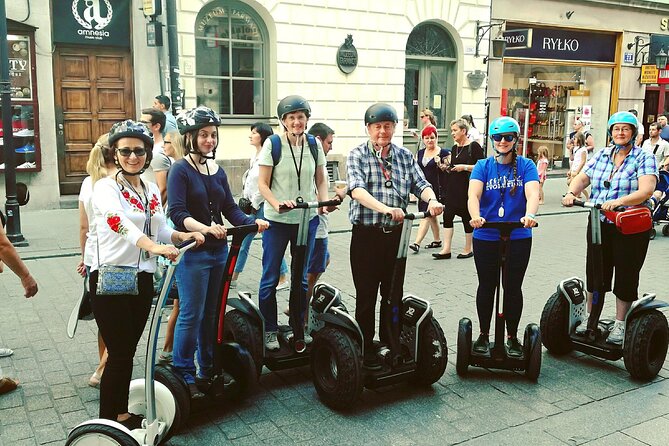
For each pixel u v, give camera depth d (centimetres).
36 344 491
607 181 463
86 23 1063
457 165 757
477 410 396
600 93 1752
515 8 1516
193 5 1119
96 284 316
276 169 430
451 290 659
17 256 367
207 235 368
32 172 1031
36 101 1014
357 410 394
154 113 559
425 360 414
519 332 531
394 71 1341
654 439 364
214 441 354
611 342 457
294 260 406
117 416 325
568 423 382
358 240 400
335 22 1252
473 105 1482
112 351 318
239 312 416
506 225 412
